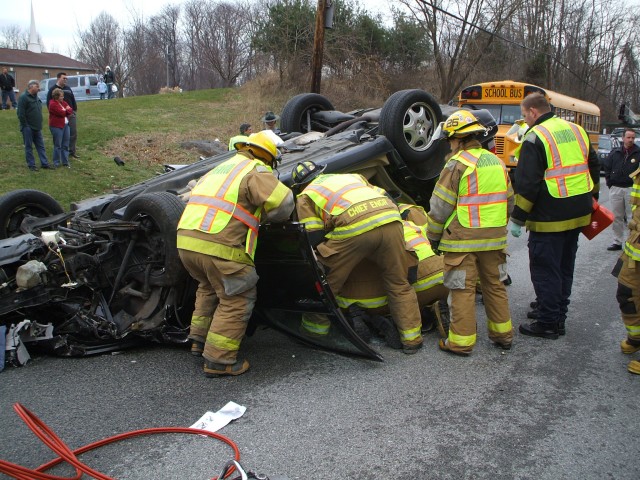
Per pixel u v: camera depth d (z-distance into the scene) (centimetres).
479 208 452
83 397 403
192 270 438
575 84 4269
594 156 502
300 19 2356
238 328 432
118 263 510
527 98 495
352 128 700
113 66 5391
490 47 2955
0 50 5431
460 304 464
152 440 346
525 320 557
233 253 416
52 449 319
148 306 495
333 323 461
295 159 589
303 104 773
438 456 327
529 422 364
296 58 2358
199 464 321
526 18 3381
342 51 2397
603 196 1562
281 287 466
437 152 682
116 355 482
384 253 458
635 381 423
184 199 535
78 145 1424
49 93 1176
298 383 423
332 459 325
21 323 466
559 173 474
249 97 2300
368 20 2617
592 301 624
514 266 790
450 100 2647
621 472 311
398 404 388
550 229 483
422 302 516
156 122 1852
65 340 471
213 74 5416
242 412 377
